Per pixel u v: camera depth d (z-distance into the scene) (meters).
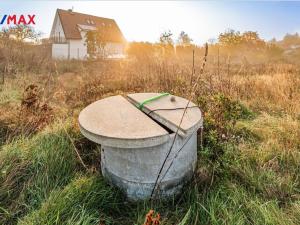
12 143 2.91
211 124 3.05
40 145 2.84
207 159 2.58
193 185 2.35
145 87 5.25
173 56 6.82
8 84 5.58
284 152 2.84
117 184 2.27
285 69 8.60
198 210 2.06
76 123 3.32
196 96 3.96
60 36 27.38
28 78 6.54
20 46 10.51
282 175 2.56
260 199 2.17
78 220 1.85
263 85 5.75
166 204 2.21
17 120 3.56
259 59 16.72
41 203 2.08
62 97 5.04
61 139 2.99
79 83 6.11
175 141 2.13
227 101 3.18
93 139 2.08
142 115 2.46
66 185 2.35
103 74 6.77
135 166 2.13
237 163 2.60
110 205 2.16
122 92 5.15
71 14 28.05
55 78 7.01
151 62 7.07
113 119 2.34
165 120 2.28
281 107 4.60
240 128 3.56
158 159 2.11
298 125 3.53
